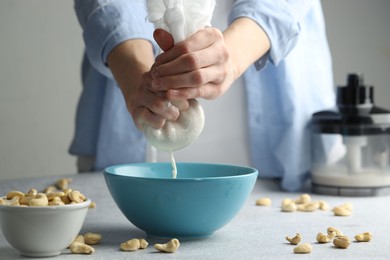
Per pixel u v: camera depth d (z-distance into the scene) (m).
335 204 1.26
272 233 1.00
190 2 0.97
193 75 0.95
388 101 2.26
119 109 1.55
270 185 1.50
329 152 1.38
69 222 0.86
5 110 2.32
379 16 2.25
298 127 1.46
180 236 0.95
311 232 1.01
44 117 2.35
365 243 0.94
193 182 0.90
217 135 1.59
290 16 1.26
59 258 0.86
